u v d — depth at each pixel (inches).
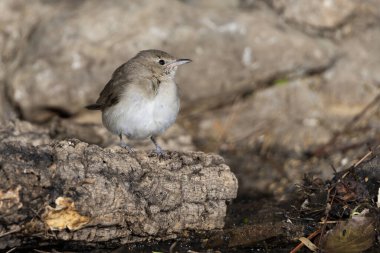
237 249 355.6
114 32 571.2
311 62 588.7
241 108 596.4
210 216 361.1
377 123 565.0
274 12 626.2
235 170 518.0
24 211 318.7
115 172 341.4
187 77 570.3
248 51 577.0
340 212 364.2
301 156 540.4
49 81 559.8
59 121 564.7
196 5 620.1
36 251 337.7
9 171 316.5
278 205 418.3
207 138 575.8
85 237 337.7
